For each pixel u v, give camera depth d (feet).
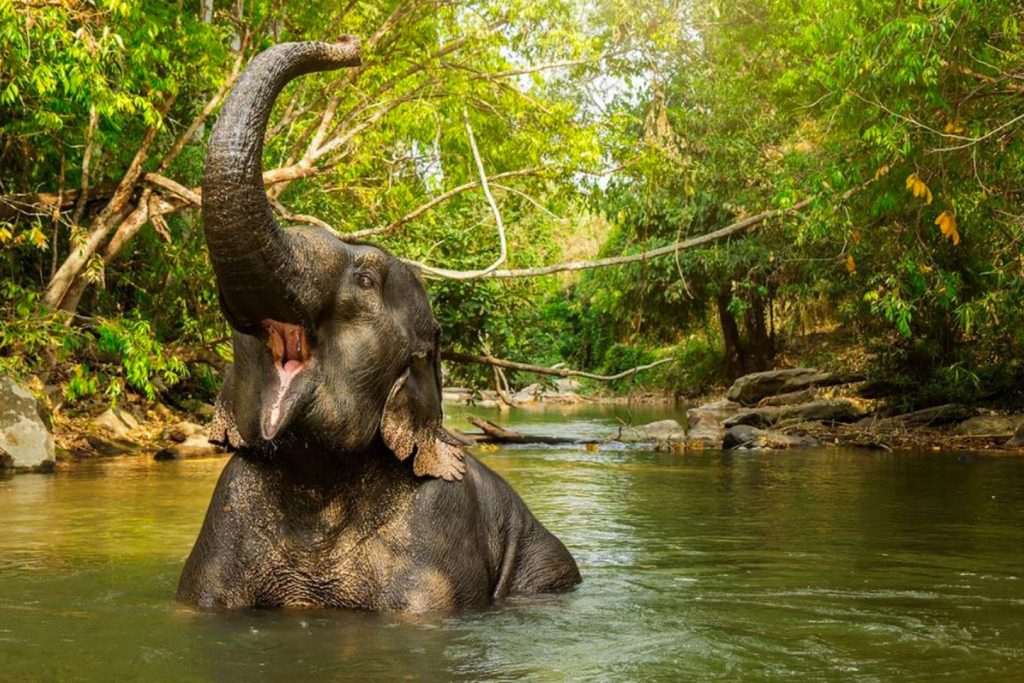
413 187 65.82
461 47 58.08
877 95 45.65
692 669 13.26
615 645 14.47
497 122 62.23
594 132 60.70
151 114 44.09
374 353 15.05
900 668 13.42
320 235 14.79
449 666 13.21
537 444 58.80
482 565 17.03
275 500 16.14
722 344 127.54
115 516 27.48
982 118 44.86
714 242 95.09
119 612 15.94
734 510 30.66
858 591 18.81
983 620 16.42
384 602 15.99
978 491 36.06
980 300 55.26
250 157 13.00
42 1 37.19
